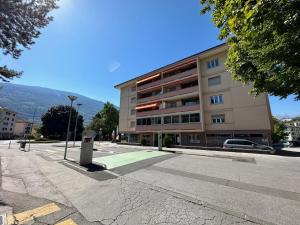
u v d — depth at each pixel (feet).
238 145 61.93
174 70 106.93
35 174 27.78
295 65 16.55
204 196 17.92
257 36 15.76
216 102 85.40
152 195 18.42
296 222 12.81
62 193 19.95
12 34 23.36
